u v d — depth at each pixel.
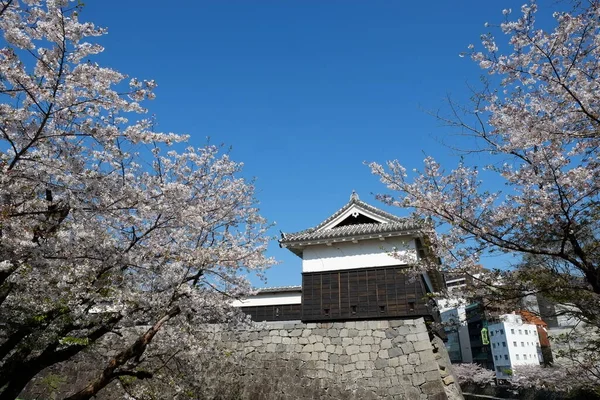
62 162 5.75
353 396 13.05
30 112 5.52
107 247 6.94
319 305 15.39
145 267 7.87
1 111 5.26
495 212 7.84
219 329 15.45
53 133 5.87
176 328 9.57
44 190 6.37
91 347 9.48
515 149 7.43
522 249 7.49
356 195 18.61
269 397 13.77
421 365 12.86
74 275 7.05
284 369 14.16
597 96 6.62
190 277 9.32
